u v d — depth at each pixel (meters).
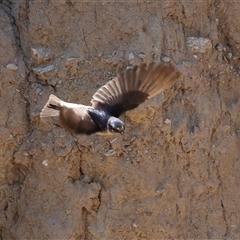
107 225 10.89
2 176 10.94
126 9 10.96
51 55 10.94
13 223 11.03
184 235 11.25
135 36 10.89
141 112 10.66
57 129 10.78
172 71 6.00
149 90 6.18
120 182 10.91
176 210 11.17
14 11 11.06
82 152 10.86
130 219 10.96
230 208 11.55
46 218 10.84
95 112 5.96
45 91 10.82
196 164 11.29
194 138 11.21
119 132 5.88
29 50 10.98
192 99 11.28
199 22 11.58
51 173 10.84
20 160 10.84
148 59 10.80
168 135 11.00
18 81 10.83
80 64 10.88
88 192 10.85
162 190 10.98
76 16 11.01
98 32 10.95
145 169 10.94
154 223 11.02
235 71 11.83
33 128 10.88
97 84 10.81
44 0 11.01
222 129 11.59
